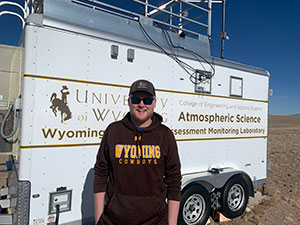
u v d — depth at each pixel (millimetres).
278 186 5777
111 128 1872
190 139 3523
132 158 1771
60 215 2451
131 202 1748
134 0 3281
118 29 2994
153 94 1849
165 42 3391
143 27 3209
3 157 4398
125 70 2895
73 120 2521
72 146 2523
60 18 2605
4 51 3326
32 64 2289
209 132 3762
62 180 2461
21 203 2234
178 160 1919
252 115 4441
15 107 2297
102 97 2717
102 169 1877
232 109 4094
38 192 2324
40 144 2330
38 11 2902
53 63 2398
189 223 3279
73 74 2518
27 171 2264
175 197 1882
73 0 2850
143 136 1824
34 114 2299
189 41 3713
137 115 1842
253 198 4641
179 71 3410
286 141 14078
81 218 2584
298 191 5418
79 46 2559
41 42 2334
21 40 2975
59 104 2434
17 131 2561
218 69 3898
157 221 1814
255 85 4492
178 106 3393
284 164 8102
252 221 3799
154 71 3160
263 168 4621
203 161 3676
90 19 2803
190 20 3854
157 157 1797
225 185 3711
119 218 1756
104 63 2732
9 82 3340
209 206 3467
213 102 3811
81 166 2586
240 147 4223
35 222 2311
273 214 4094
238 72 4191
